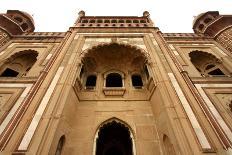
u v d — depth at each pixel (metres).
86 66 12.97
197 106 8.12
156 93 9.71
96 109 10.44
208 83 11.12
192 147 6.54
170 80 9.62
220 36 16.02
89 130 9.29
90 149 8.51
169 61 11.09
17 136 6.84
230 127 8.40
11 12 19.31
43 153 6.41
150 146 8.62
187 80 9.62
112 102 10.96
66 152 8.30
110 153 11.28
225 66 13.39
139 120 9.86
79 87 10.83
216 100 9.97
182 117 7.62
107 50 13.38
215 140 6.79
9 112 9.15
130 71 13.46
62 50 12.06
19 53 14.23
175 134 7.08
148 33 14.46
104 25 15.86
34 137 6.82
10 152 6.33
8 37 15.79
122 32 14.63
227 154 6.32
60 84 9.27
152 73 10.60
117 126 11.05
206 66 14.75
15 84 10.89
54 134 7.09
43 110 7.88
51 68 10.31
